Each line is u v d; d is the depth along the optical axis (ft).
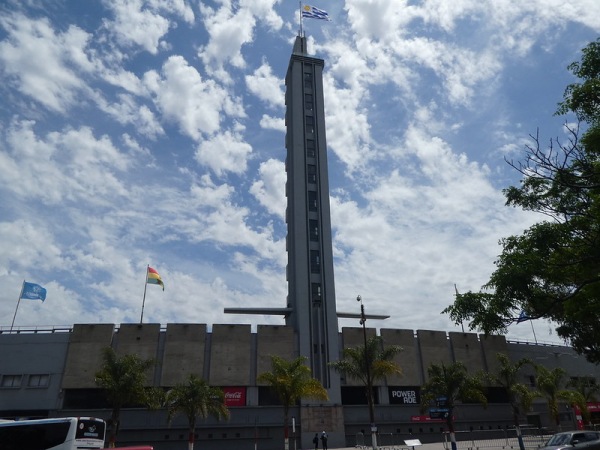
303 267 209.77
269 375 125.80
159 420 168.86
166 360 177.06
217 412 131.03
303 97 246.27
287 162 249.55
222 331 186.19
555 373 173.47
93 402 168.55
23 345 171.94
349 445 181.37
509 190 47.85
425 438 190.08
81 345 173.47
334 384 187.73
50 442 68.03
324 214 222.48
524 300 45.21
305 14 271.49
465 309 47.57
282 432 176.76
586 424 176.76
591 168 42.98
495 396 213.66
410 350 203.82
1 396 164.04
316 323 199.52
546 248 43.60
